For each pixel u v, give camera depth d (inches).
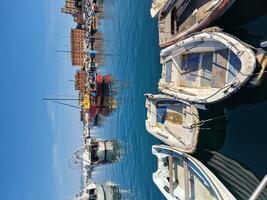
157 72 646.5
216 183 371.2
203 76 438.6
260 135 359.9
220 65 401.4
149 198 629.6
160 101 536.4
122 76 843.4
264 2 358.3
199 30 442.9
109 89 786.8
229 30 409.7
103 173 886.4
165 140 501.7
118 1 925.8
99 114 815.7
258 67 338.6
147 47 700.0
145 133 671.8
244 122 382.9
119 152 751.7
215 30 396.8
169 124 508.4
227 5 382.0
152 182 622.2
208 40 409.7
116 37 936.9
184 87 472.1
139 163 686.5
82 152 759.1
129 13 831.1
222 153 410.6
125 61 833.5
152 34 678.5
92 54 824.9
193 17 470.9
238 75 348.8
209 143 430.9
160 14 546.9
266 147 350.0
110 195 725.3
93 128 924.0
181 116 478.3
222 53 397.1
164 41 534.3
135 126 725.3
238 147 387.2
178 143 466.0
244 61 343.0
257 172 355.3
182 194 448.8
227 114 405.7
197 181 418.0
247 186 359.3
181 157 452.8
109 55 952.3
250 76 338.0
